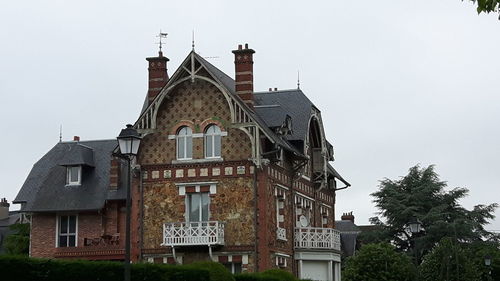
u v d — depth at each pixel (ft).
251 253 127.54
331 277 144.05
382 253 167.73
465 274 172.86
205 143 132.46
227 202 129.90
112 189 153.28
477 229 222.07
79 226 154.20
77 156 157.28
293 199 143.43
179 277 88.69
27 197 167.02
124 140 76.48
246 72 136.05
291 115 146.51
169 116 134.41
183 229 128.77
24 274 77.66
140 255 132.05
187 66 132.05
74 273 81.10
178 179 132.36
